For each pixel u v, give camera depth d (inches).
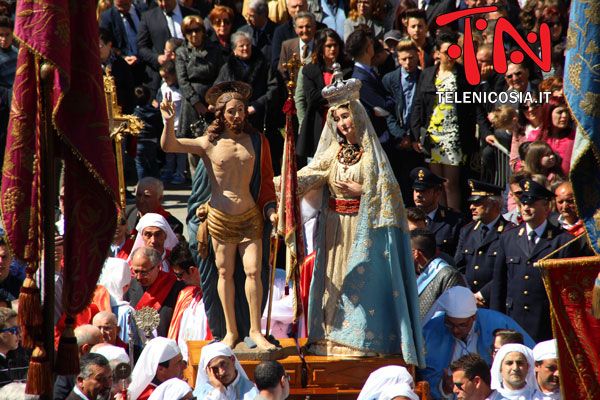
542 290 576.4
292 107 460.8
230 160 456.8
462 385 443.5
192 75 837.8
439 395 492.7
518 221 701.9
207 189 481.4
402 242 472.4
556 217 613.0
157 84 947.3
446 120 772.6
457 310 489.7
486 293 616.7
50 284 314.3
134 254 600.7
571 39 304.2
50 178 310.2
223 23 879.7
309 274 546.3
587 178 313.6
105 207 326.0
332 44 756.6
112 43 946.7
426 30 873.5
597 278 318.0
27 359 441.7
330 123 483.5
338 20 948.6
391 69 863.1
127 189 885.8
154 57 947.3
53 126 310.5
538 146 688.4
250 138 462.3
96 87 315.0
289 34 900.0
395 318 473.4
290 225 452.4
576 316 339.3
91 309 564.4
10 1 906.1
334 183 478.6
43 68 300.8
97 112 315.0
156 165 922.1
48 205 310.2
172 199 905.5
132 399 478.3
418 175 676.1
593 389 338.0
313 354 484.4
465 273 640.4
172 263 581.0
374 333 472.1
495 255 624.7
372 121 765.9
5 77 798.5
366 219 470.6
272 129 832.3
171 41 905.5
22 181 306.3
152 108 906.1
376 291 473.1
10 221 305.9
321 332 484.7
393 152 781.3
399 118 797.2
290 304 538.3
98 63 316.8
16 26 294.2
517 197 639.1
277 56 896.9
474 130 789.2
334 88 472.7
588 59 299.7
